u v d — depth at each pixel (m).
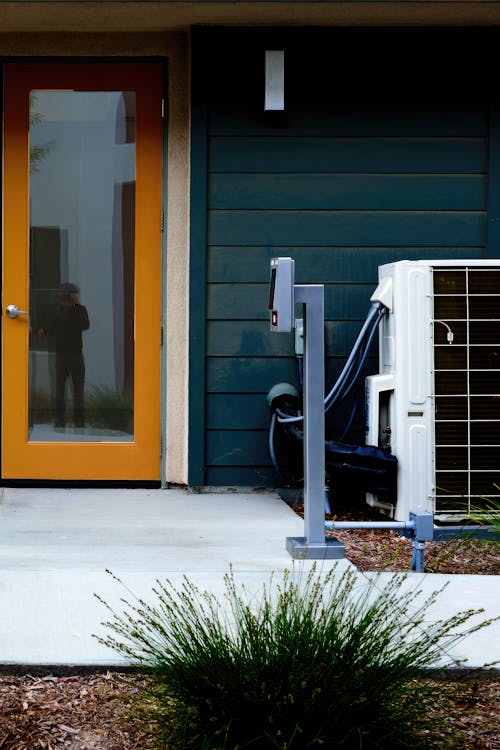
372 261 6.59
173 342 6.66
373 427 5.68
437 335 5.56
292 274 4.55
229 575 4.32
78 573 4.36
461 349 5.57
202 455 6.53
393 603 3.08
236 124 6.52
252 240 6.54
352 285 6.58
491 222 6.59
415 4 6.07
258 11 6.19
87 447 6.65
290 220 6.56
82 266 6.69
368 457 5.50
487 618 3.78
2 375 6.64
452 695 2.97
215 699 2.64
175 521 5.59
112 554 4.77
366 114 6.57
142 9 6.14
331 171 6.57
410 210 6.60
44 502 6.14
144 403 6.66
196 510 5.92
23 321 6.65
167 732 2.71
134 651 3.34
